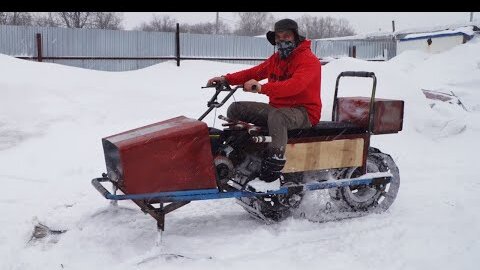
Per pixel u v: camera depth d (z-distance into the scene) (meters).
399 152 7.42
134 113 8.39
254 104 4.40
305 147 4.45
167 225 4.43
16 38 13.41
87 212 4.63
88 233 4.09
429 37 20.70
